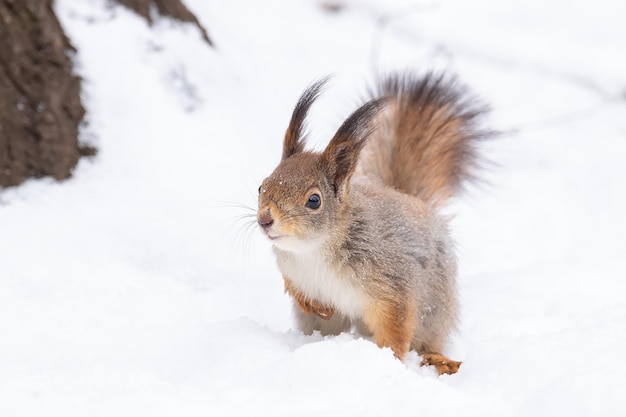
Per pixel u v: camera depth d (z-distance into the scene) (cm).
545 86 1961
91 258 1047
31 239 1055
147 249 1086
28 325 887
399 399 700
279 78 1614
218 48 1552
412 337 927
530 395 716
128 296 986
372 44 1925
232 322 876
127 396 707
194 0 1681
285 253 904
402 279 891
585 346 777
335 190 876
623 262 1259
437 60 1923
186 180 1216
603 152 1755
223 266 1103
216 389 729
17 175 1143
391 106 1139
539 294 1121
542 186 1627
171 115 1291
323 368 737
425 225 955
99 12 1316
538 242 1413
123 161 1212
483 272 1265
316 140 1438
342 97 1612
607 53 2098
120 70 1280
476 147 1198
